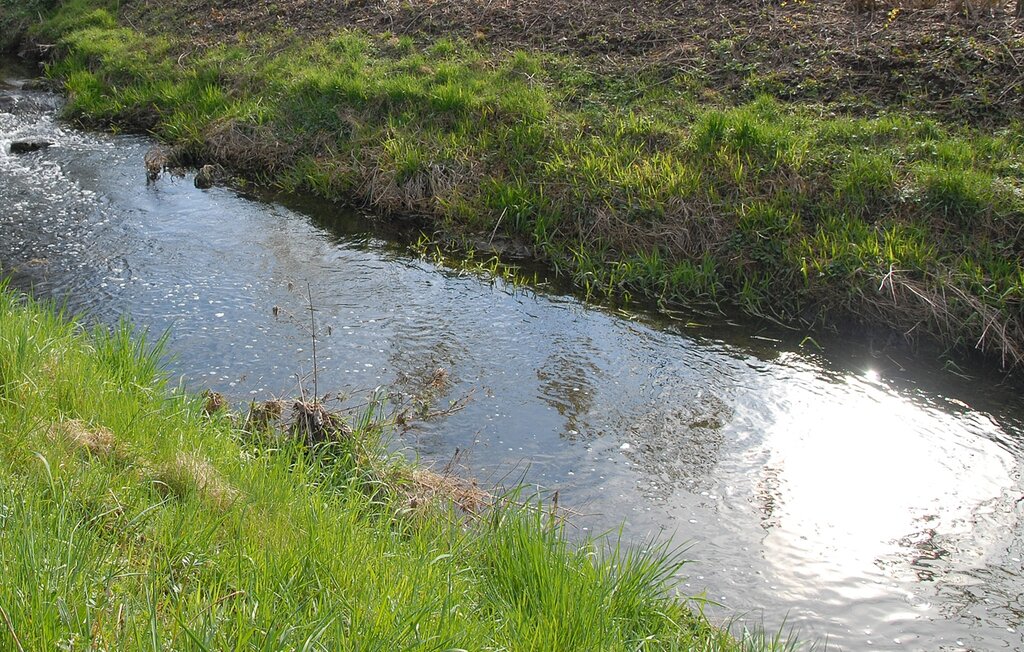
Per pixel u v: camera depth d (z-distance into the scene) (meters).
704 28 12.37
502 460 6.27
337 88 12.33
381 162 11.08
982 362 7.77
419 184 10.71
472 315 8.45
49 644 2.99
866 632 4.92
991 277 8.00
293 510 4.62
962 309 7.93
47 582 3.21
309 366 7.41
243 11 16.36
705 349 7.95
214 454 5.17
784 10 12.39
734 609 5.04
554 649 3.78
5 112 14.20
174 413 5.51
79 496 4.14
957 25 11.21
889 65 10.82
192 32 16.14
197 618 3.27
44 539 3.49
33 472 4.23
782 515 5.82
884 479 6.21
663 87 11.38
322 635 3.36
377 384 7.20
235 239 10.06
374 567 4.07
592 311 8.61
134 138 13.37
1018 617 5.04
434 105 11.65
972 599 5.17
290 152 11.95
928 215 8.61
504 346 7.88
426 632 3.49
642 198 9.52
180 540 3.93
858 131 9.77
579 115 11.01
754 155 9.63
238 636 3.19
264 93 13.15
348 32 14.41
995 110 9.90
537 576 4.34
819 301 8.40
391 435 6.41
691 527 5.69
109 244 9.75
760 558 5.43
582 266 9.19
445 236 10.06
